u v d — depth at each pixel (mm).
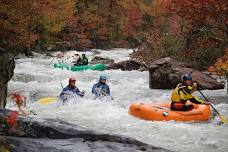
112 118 13539
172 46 30188
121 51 60031
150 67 22156
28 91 19875
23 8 26719
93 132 7535
